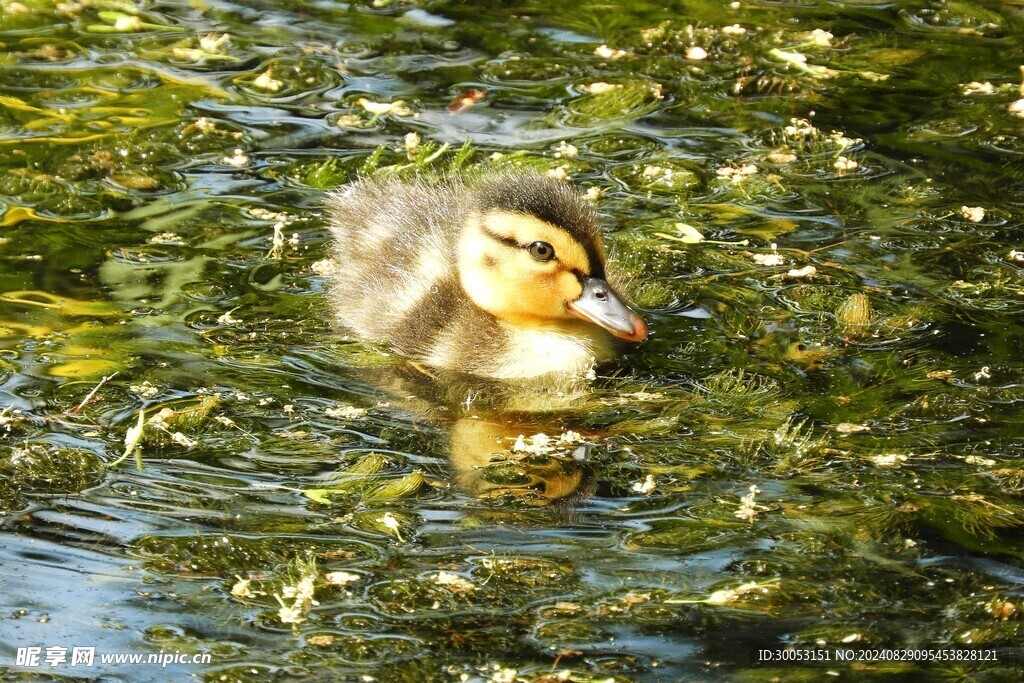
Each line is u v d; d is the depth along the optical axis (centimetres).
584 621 728
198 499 834
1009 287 1120
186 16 1731
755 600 743
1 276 1112
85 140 1371
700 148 1400
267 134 1406
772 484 856
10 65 1551
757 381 993
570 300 1070
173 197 1270
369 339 1069
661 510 830
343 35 1684
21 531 796
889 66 1602
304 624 725
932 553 780
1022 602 738
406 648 707
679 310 1103
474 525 814
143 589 750
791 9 1786
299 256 1181
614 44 1662
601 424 945
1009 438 905
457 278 1121
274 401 964
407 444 916
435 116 1463
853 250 1191
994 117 1468
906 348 1032
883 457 884
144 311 1076
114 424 917
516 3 1794
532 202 1078
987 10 1775
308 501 837
